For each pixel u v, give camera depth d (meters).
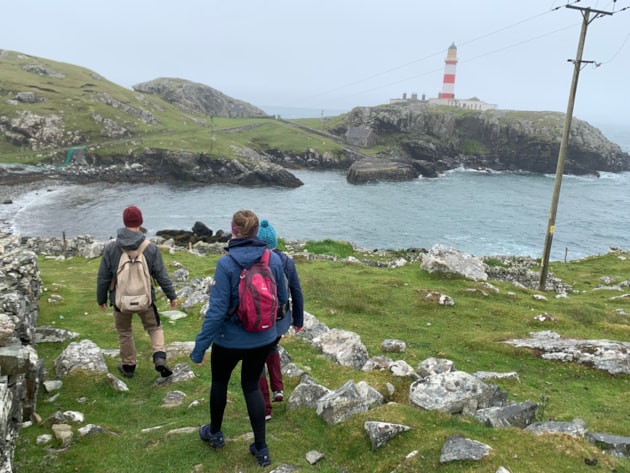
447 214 82.44
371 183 118.12
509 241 65.56
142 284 8.36
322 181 120.75
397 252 33.34
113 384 8.21
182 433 6.50
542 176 143.12
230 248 5.41
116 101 160.88
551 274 26.78
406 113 174.25
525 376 11.30
